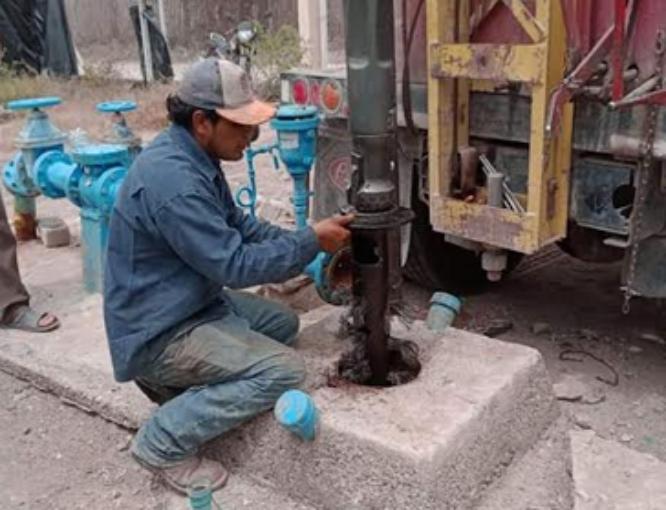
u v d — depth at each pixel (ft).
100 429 11.45
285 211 18.90
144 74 43.45
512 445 9.38
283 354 9.26
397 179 9.18
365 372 9.48
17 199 18.15
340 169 14.65
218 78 8.70
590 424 11.51
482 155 11.80
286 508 9.14
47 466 10.86
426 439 8.36
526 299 15.66
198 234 8.59
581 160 11.49
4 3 43.75
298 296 13.15
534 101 10.19
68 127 32.24
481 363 9.72
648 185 10.88
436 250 14.96
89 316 14.03
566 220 11.12
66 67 45.83
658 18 9.97
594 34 10.41
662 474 10.25
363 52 8.41
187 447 9.35
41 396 12.31
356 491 8.64
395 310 9.46
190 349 9.11
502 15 10.74
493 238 11.10
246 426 9.47
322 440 8.79
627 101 9.79
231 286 8.79
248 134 9.11
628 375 12.75
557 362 13.19
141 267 9.05
